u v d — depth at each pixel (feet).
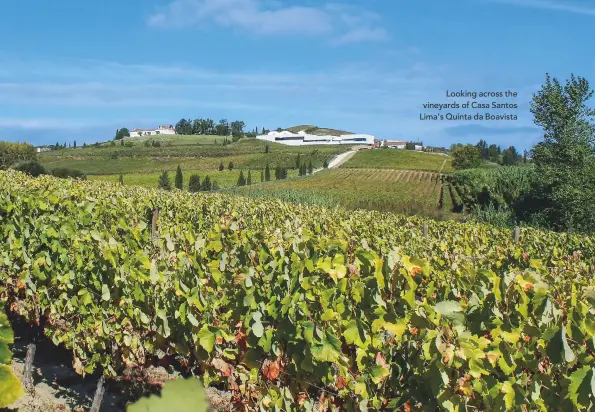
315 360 12.39
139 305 17.16
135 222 29.73
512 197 117.19
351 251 15.83
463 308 11.73
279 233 19.93
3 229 25.36
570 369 10.67
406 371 11.38
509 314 11.07
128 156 389.39
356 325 11.62
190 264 16.53
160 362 17.42
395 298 11.65
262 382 13.93
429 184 239.30
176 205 46.32
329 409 13.03
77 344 19.69
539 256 29.78
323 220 39.73
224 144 491.72
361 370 11.72
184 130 622.13
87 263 19.47
